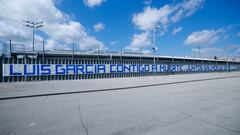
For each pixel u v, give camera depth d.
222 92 10.26
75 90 10.88
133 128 4.26
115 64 20.97
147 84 14.30
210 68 35.31
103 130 4.12
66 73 17.69
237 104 6.94
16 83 14.40
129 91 10.83
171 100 7.84
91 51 22.59
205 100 7.80
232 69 42.47
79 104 7.05
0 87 12.09
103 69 20.03
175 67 28.14
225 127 4.30
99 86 12.87
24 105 6.89
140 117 5.18
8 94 9.33
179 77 22.09
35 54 18.91
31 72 15.91
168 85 14.23
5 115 5.43
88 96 9.03
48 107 6.53
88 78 18.98
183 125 4.46
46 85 13.25
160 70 25.88
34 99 8.22
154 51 23.41
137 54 24.97
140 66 23.34
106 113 5.64
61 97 8.74
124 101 7.64
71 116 5.31
